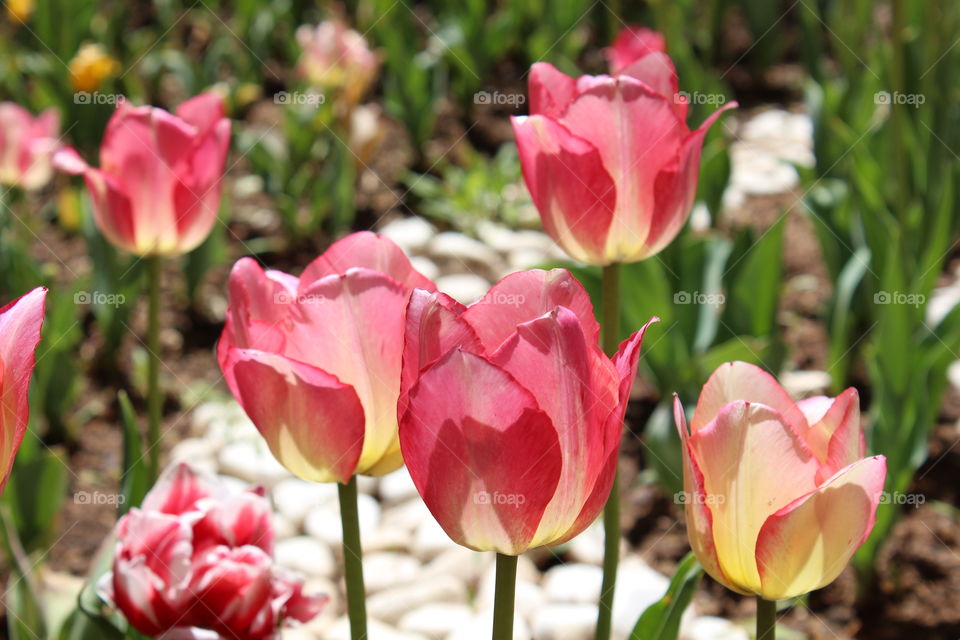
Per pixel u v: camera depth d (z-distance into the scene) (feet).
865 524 2.88
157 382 3.79
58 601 3.82
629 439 5.52
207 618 3.10
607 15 9.68
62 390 5.43
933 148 5.64
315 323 2.91
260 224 7.62
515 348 2.76
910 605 4.35
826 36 9.96
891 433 4.25
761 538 2.88
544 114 3.30
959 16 6.75
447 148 8.52
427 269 6.77
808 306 6.46
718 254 5.27
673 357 4.96
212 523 3.18
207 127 3.87
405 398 2.77
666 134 3.21
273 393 2.91
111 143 3.70
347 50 7.48
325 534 4.71
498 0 10.68
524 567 4.46
